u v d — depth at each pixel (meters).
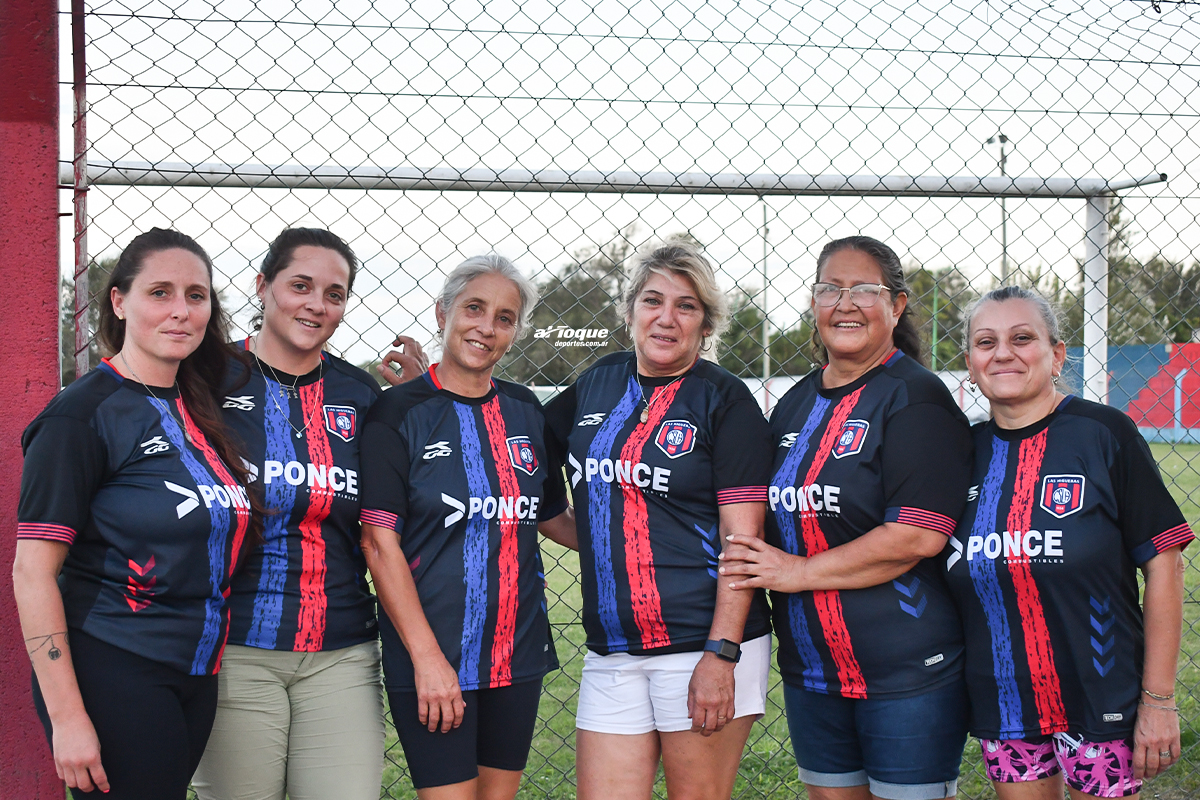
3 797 2.34
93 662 2.04
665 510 2.58
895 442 2.43
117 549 2.07
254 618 2.33
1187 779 3.62
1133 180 3.14
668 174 2.93
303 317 2.43
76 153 2.44
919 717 2.44
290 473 2.38
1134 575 2.43
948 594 2.54
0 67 2.29
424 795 2.44
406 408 2.54
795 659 2.62
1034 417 2.49
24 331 2.33
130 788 2.04
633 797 2.63
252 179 2.64
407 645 2.41
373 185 2.75
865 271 2.55
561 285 3.28
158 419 2.17
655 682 2.59
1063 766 2.41
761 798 3.52
